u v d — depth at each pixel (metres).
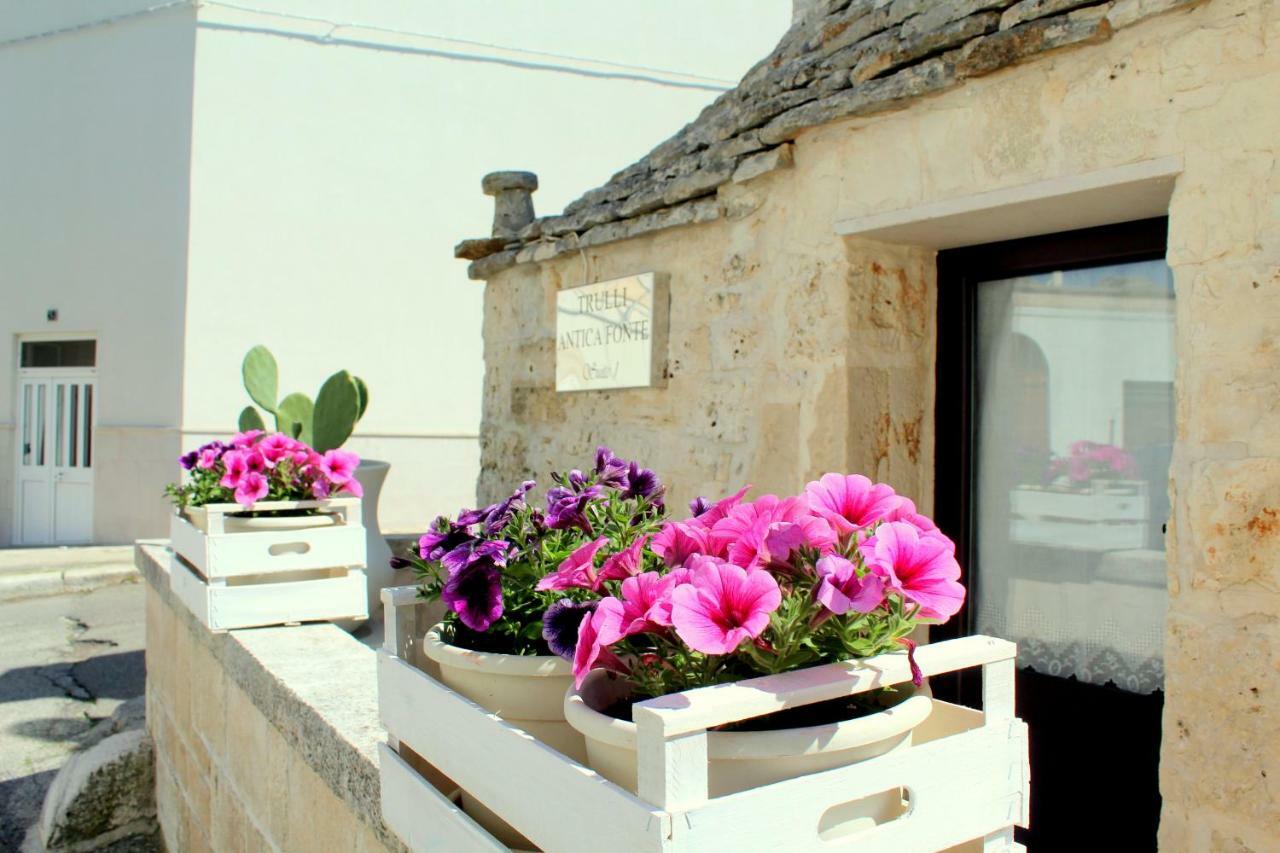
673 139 4.03
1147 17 2.00
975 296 2.90
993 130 2.34
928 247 2.88
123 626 7.73
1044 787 2.73
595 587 1.35
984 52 2.27
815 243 2.85
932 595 1.08
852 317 2.75
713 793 1.08
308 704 2.20
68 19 11.50
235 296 10.92
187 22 10.75
